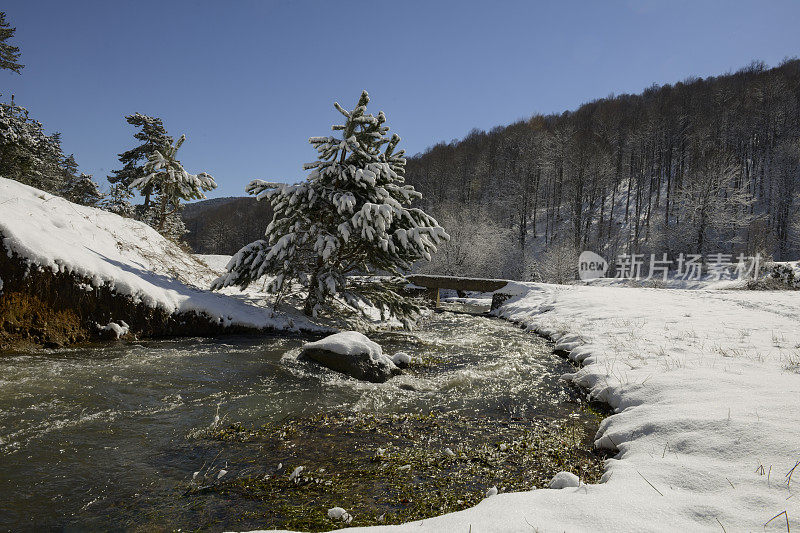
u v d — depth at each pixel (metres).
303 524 2.98
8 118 20.52
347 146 11.04
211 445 4.33
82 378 5.96
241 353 8.23
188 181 17.72
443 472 3.89
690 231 43.19
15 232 7.19
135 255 11.19
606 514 2.54
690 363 6.47
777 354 6.86
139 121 26.75
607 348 8.51
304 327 11.38
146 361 7.11
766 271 25.14
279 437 4.60
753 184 60.34
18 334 7.05
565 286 22.14
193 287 11.38
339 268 12.38
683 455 3.47
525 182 65.12
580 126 91.00
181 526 2.96
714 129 65.44
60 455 3.92
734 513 2.50
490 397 6.40
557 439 4.76
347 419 5.25
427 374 7.83
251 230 95.94
